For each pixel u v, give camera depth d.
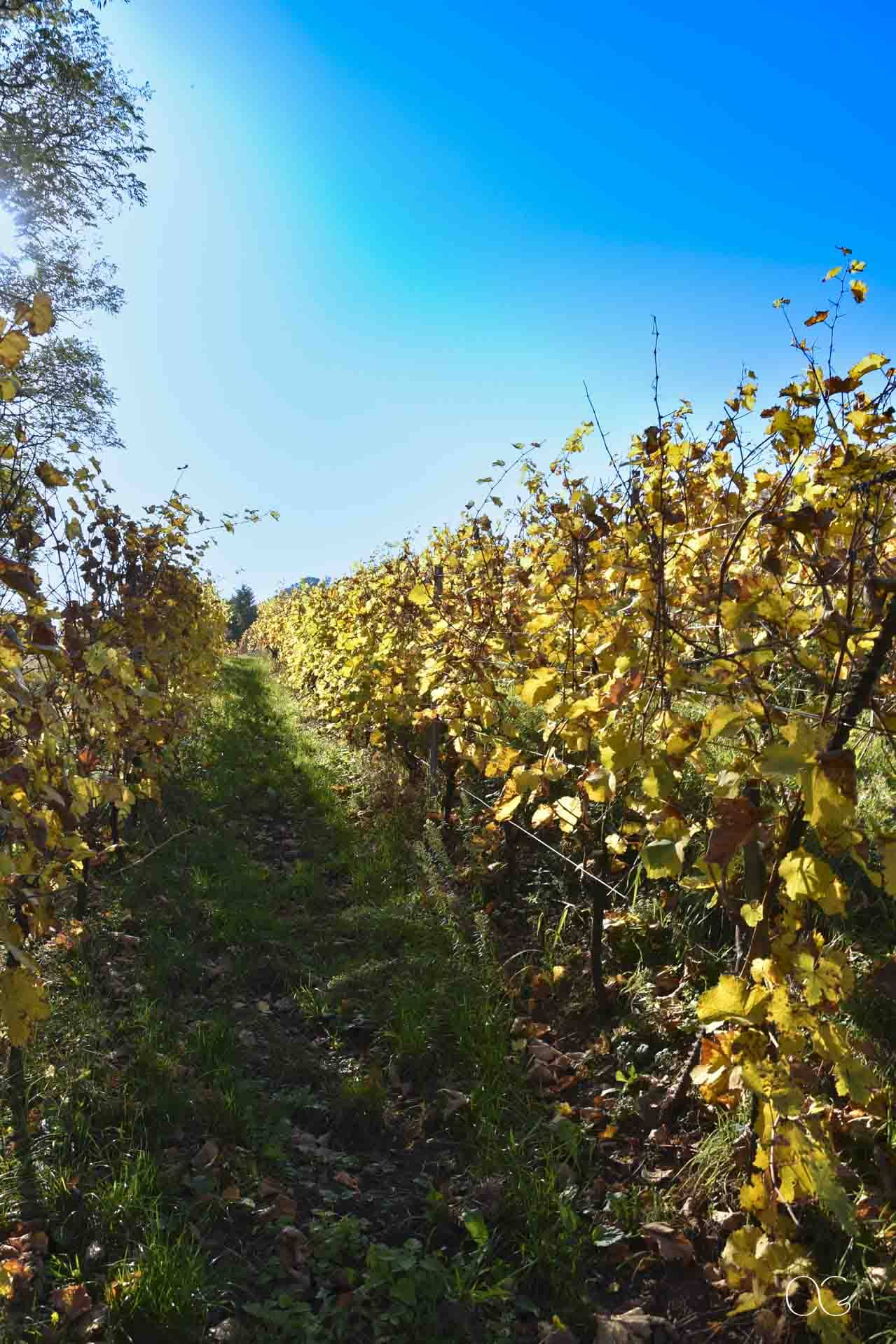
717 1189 2.50
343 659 8.32
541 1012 3.66
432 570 5.79
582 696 2.89
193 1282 2.21
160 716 5.31
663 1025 3.23
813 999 1.91
